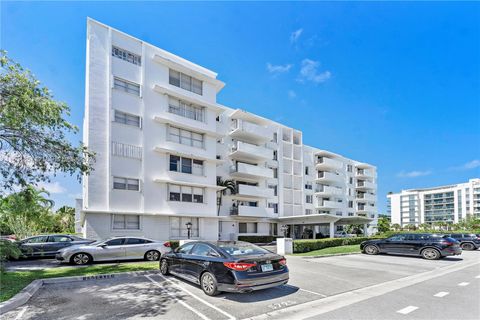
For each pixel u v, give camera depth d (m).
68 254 12.79
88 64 20.30
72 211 45.72
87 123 19.98
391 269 11.80
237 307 6.43
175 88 24.03
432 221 119.06
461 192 110.25
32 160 9.85
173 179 22.77
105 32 21.14
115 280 9.15
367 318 5.76
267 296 7.34
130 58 22.12
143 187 21.12
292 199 39.12
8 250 9.42
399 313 6.06
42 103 8.80
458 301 6.99
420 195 125.44
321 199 45.34
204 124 25.27
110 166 19.77
